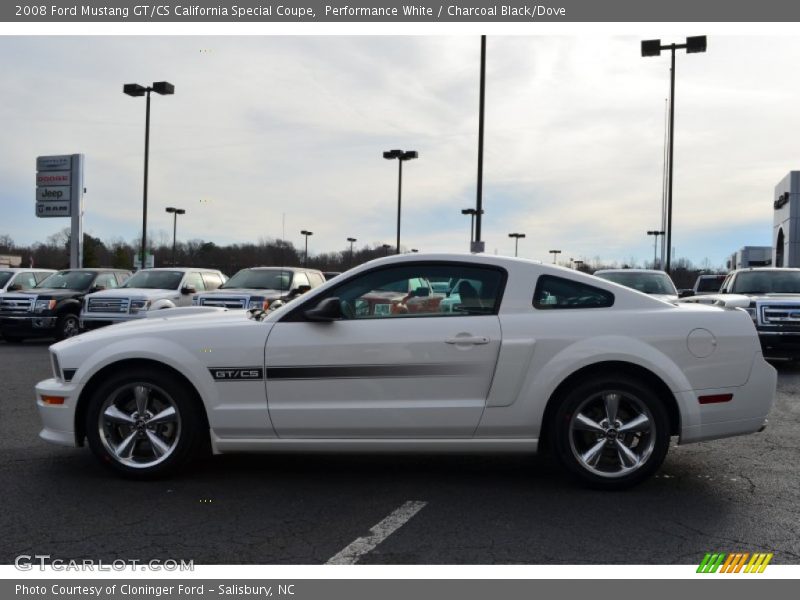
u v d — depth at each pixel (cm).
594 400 496
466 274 516
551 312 504
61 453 602
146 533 418
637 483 495
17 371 1148
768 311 1155
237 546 399
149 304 1541
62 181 2841
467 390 497
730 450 621
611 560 380
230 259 5616
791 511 458
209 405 505
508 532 419
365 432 499
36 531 421
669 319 500
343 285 517
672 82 2567
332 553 389
